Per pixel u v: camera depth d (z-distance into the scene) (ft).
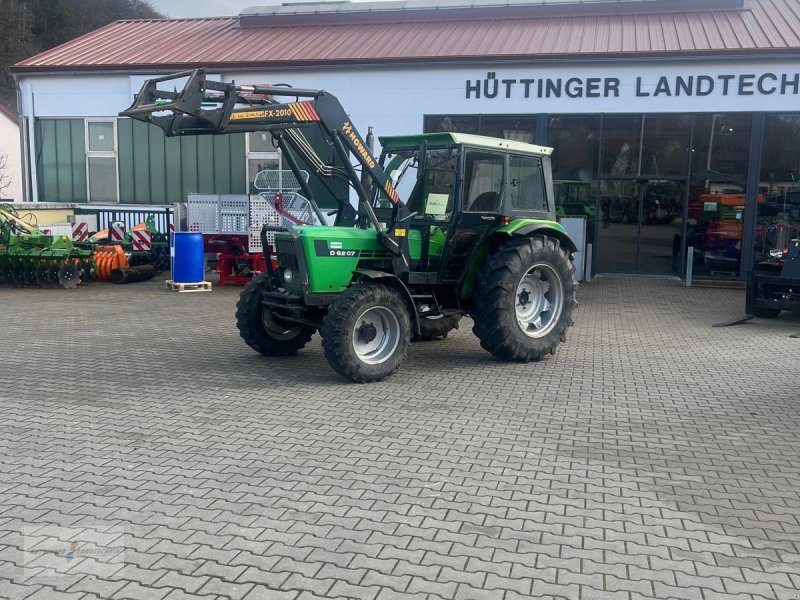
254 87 24.84
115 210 63.77
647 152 53.93
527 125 55.21
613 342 32.58
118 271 50.72
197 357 28.60
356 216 28.86
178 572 12.43
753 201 52.29
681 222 54.34
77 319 37.04
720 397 23.52
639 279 54.70
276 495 15.53
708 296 47.50
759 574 12.70
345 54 58.23
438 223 26.94
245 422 20.42
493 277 27.22
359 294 24.35
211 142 62.85
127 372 26.03
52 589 11.91
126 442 18.71
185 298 44.78
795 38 51.55
